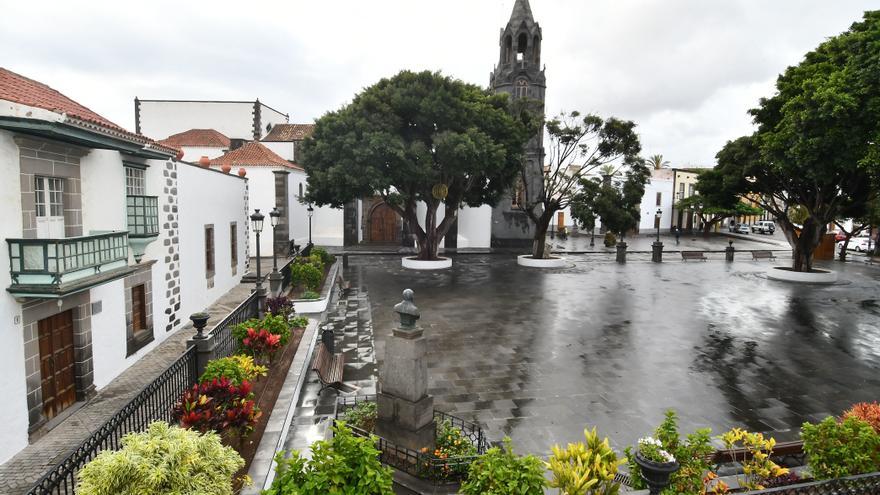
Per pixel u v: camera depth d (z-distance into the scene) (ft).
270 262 85.35
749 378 36.19
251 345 31.45
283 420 25.03
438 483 20.59
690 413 30.12
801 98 56.24
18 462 22.04
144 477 12.62
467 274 83.87
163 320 41.55
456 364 38.19
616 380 35.27
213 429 19.25
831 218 77.77
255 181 92.17
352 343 42.70
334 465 14.21
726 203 87.20
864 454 18.67
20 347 23.15
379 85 83.56
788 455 23.56
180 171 45.19
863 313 57.52
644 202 187.73
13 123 21.52
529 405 30.73
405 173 77.66
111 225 32.32
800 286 75.82
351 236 124.57
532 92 120.26
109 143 28.14
